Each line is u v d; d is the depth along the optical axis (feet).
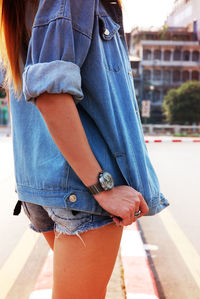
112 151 2.87
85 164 2.56
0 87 3.54
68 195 2.75
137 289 6.07
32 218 3.44
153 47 170.71
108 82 2.89
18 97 3.15
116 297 5.85
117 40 3.11
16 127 3.21
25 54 3.10
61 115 2.46
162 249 8.57
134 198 2.73
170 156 30.89
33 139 3.05
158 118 171.12
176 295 6.32
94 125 2.92
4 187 16.93
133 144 2.98
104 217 2.85
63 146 2.49
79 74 2.59
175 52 172.24
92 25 2.72
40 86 2.45
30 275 7.14
